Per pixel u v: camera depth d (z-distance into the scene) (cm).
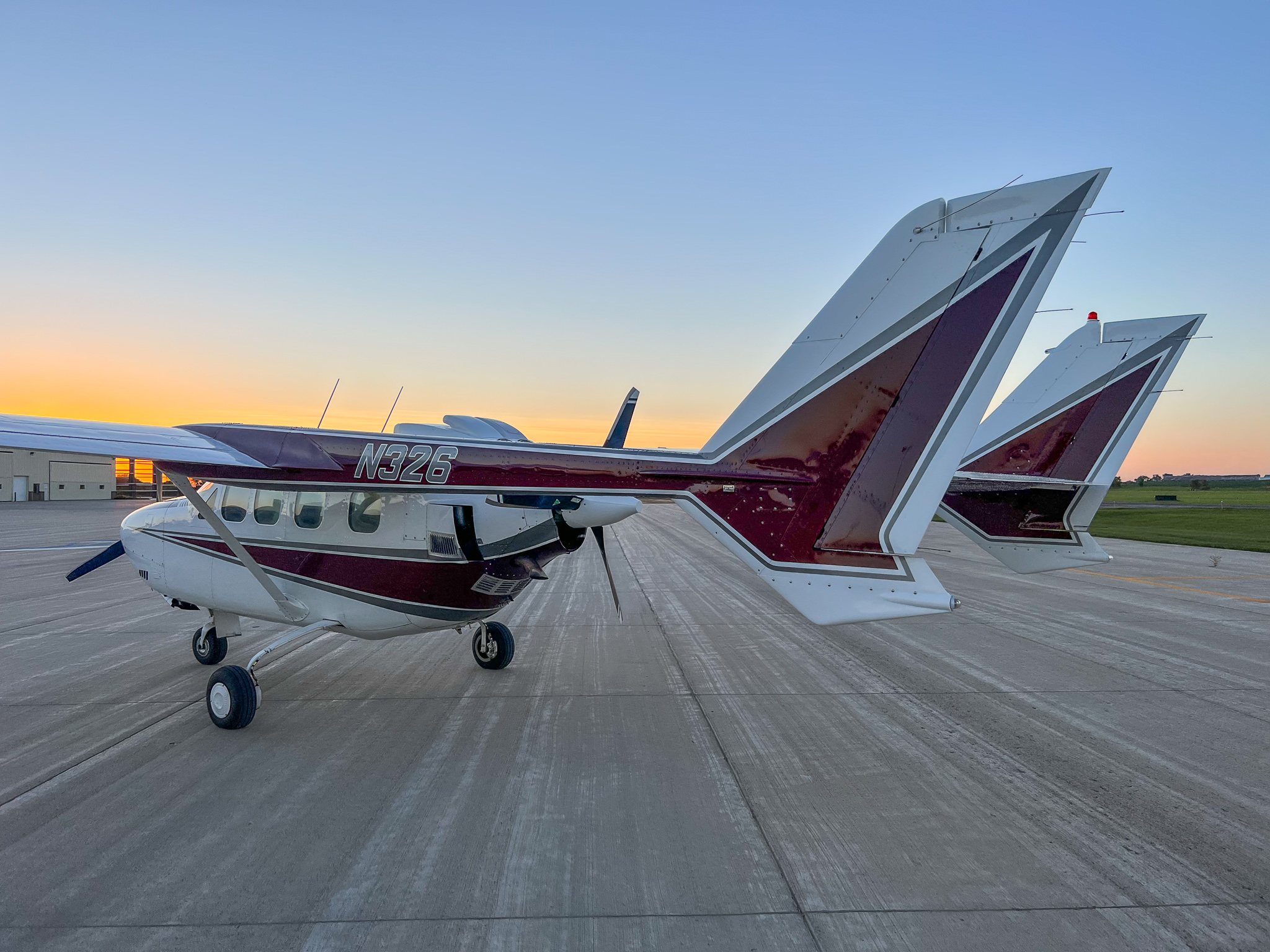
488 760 479
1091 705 593
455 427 633
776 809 408
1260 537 2317
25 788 435
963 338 449
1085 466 884
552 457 526
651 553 1817
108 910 311
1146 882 333
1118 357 874
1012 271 439
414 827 386
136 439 520
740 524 489
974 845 367
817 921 304
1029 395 921
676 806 412
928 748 499
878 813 403
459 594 580
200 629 730
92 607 1038
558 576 1395
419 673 693
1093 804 414
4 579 1325
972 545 2023
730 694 626
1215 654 764
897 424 461
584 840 372
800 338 485
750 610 1034
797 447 481
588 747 504
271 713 576
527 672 696
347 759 481
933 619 958
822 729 537
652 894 324
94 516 2814
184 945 287
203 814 400
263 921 303
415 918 305
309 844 368
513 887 329
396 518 580
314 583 604
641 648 799
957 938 292
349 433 566
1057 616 977
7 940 289
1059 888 329
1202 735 522
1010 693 626
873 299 470
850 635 861
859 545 466
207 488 659
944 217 455
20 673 685
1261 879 336
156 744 508
